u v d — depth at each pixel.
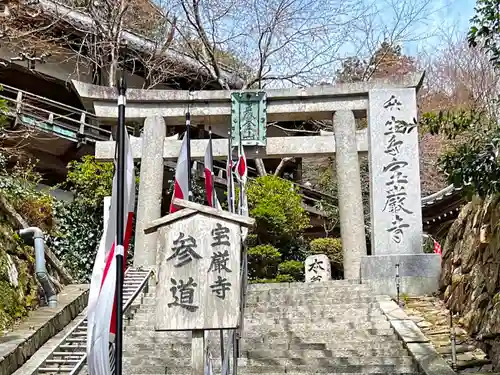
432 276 10.79
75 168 14.45
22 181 11.74
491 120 7.98
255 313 9.05
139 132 17.45
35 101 17.06
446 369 6.54
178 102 12.75
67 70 17.84
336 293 9.97
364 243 11.61
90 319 4.19
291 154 12.43
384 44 20.73
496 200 7.90
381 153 11.85
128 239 4.35
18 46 14.38
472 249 8.88
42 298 8.74
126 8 16.27
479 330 7.70
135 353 7.48
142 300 9.70
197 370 4.43
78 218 13.55
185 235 4.64
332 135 12.57
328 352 7.38
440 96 21.23
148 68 17.61
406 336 7.73
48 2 15.52
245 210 9.89
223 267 4.55
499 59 7.12
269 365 7.07
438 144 20.31
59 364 7.03
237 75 18.97
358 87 12.34
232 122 12.51
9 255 8.28
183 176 6.52
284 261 15.91
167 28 18.38
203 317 4.45
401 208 11.53
